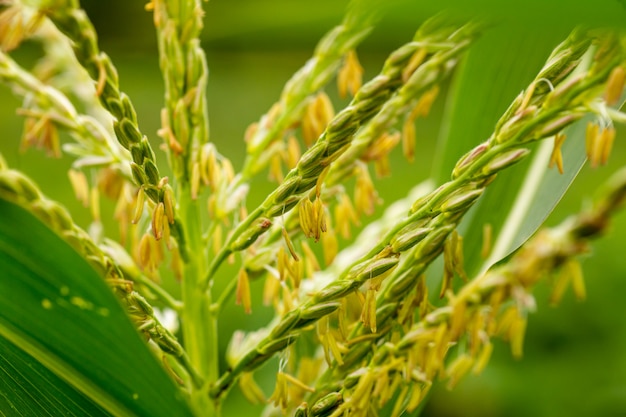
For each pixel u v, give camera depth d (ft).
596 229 0.89
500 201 1.19
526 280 0.91
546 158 1.18
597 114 0.84
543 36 1.13
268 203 0.94
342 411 0.94
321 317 0.93
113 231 2.21
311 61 1.05
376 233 1.17
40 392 0.97
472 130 1.19
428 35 0.95
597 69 0.82
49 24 1.13
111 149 1.05
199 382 1.00
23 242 0.83
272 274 1.01
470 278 1.19
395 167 2.83
